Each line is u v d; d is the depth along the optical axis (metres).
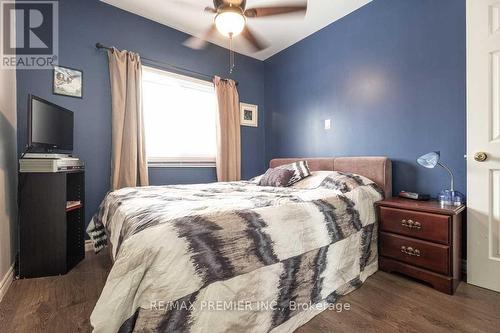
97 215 2.27
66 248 1.91
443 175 2.01
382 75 2.40
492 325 1.26
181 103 3.11
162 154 2.98
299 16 2.34
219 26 1.84
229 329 1.01
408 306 1.43
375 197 2.04
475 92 1.69
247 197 1.63
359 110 2.60
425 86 2.11
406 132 2.23
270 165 3.47
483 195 1.66
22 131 2.18
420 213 1.69
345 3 2.50
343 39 2.74
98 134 2.55
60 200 1.89
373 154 2.48
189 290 0.91
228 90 3.39
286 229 1.28
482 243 1.66
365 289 1.63
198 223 1.02
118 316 0.83
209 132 3.32
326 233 1.48
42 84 2.27
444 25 1.99
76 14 2.43
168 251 0.90
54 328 1.26
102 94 2.57
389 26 2.34
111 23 2.61
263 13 2.16
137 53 2.73
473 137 1.71
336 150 2.84
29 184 1.83
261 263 1.14
